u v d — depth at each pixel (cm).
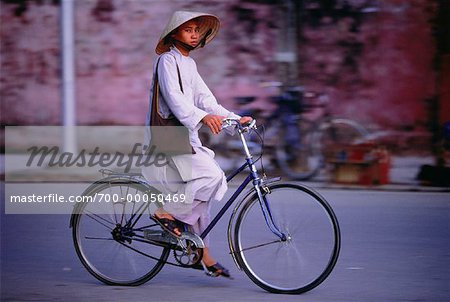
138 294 1390
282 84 3184
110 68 3347
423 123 3130
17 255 1697
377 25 3142
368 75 3156
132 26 3328
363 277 1500
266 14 3197
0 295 1388
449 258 1648
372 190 2494
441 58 2858
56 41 3375
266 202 1386
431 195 2403
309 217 1371
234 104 3228
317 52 3178
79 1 3331
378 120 3161
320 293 1391
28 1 3372
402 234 1873
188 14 1363
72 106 2867
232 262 1619
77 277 1516
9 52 3397
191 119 1341
